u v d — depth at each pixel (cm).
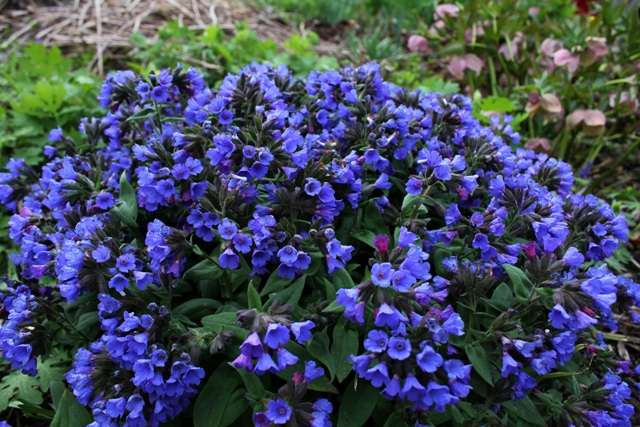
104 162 63
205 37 101
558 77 90
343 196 55
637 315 61
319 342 50
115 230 54
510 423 52
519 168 65
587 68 88
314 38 116
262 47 104
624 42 97
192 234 55
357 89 64
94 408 48
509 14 101
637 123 91
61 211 57
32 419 62
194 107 61
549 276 50
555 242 52
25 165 68
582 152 94
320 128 64
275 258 53
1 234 75
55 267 54
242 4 130
